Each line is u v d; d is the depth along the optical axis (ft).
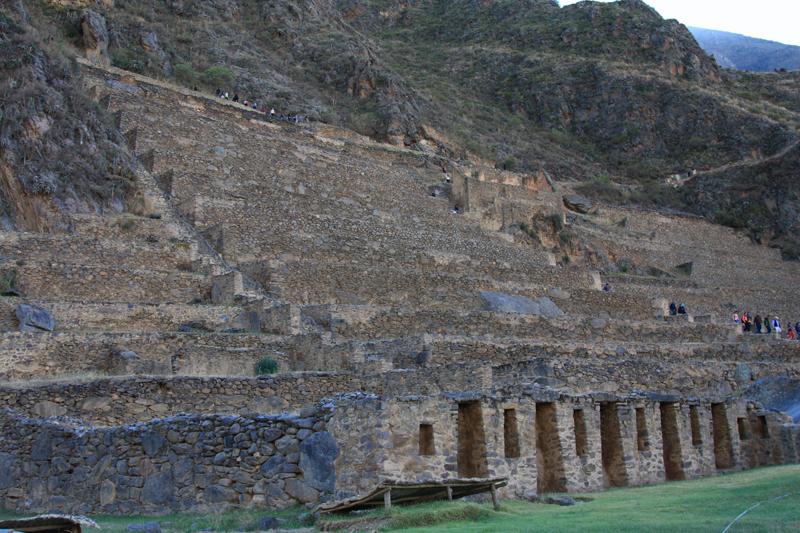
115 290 136.77
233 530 62.44
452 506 62.18
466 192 265.75
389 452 66.69
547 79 548.31
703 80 564.71
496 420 77.71
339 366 118.01
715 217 400.26
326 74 394.52
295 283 157.38
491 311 159.94
